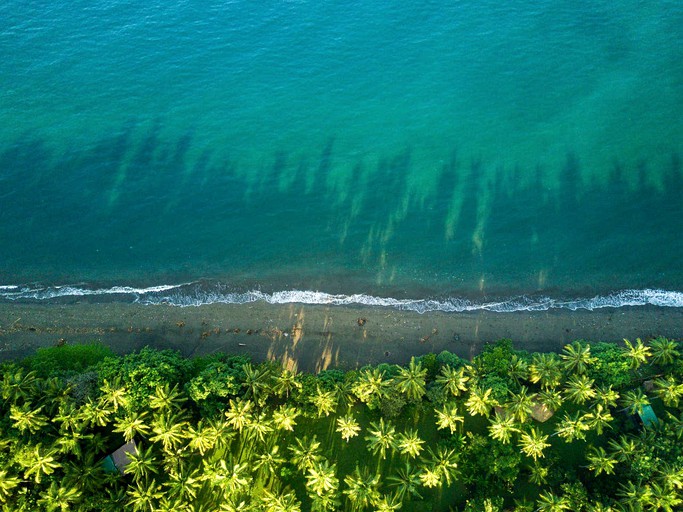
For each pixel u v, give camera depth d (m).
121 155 72.75
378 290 63.19
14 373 53.84
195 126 74.56
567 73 76.81
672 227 65.19
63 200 69.81
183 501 50.44
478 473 52.34
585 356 52.56
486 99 75.25
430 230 66.31
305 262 65.19
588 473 51.75
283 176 70.56
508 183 68.69
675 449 48.34
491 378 52.03
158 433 49.31
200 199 69.56
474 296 62.44
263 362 58.53
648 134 71.00
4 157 72.75
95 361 57.12
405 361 58.91
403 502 51.97
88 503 48.38
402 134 72.94
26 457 47.31
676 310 60.78
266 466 52.88
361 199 68.62
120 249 66.69
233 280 64.44
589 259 63.78
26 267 65.56
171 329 61.31
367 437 51.09
